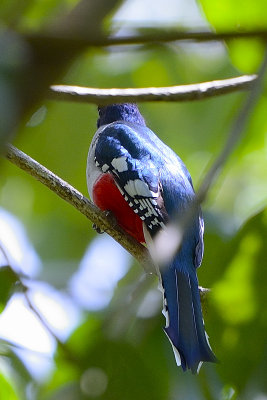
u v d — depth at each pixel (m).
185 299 8.66
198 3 6.85
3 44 2.68
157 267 9.09
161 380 6.63
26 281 7.66
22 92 2.68
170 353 6.96
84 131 13.94
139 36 3.19
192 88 6.62
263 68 3.38
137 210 10.05
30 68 2.69
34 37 2.71
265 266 6.88
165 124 14.69
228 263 6.99
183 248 9.09
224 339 6.68
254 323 6.65
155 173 10.45
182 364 6.84
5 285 7.56
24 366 8.16
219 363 6.48
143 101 6.28
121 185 10.30
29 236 14.69
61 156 13.96
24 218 14.77
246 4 6.66
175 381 6.79
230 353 6.53
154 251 9.70
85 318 11.21
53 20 3.04
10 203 14.65
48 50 2.71
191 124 14.58
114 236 9.84
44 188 14.61
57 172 14.04
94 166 10.83
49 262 14.46
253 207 14.30
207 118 14.49
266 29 3.32
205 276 7.11
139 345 6.86
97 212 9.60
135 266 11.96
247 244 6.98
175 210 10.23
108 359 6.11
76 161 14.02
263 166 14.70
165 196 10.30
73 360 6.27
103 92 6.01
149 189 10.23
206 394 6.75
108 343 6.10
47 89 2.73
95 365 6.14
